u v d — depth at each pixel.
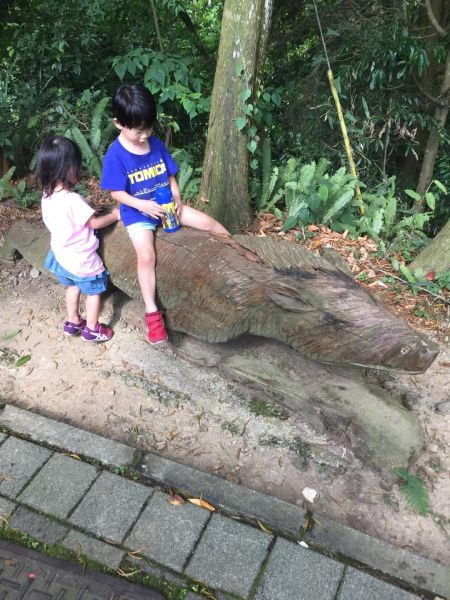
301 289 2.28
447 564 2.08
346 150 4.77
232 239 2.59
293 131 5.41
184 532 2.07
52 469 2.30
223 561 1.98
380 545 2.07
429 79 5.13
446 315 3.48
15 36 5.64
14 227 3.88
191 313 2.58
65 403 2.76
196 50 6.33
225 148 4.05
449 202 5.50
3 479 2.25
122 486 2.24
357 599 1.87
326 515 2.24
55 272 2.84
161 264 2.60
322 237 4.18
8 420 2.55
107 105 5.60
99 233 2.87
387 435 2.40
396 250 4.08
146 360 3.04
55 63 5.66
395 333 2.14
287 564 1.97
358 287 2.32
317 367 2.72
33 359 3.06
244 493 2.24
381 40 4.41
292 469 2.44
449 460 2.54
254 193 4.54
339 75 4.74
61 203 2.53
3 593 1.85
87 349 3.14
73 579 1.90
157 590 1.89
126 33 6.14
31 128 5.20
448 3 5.20
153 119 2.21
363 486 2.38
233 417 2.69
